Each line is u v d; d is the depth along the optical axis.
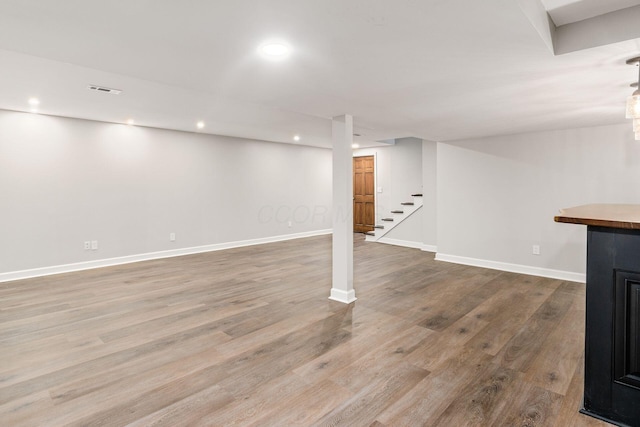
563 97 2.80
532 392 2.04
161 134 5.69
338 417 1.83
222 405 1.92
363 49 1.86
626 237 1.73
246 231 6.96
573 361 2.40
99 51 1.88
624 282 1.74
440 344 2.66
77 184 4.88
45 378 2.18
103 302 3.60
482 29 1.63
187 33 1.67
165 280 4.44
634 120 2.16
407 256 6.02
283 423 1.78
